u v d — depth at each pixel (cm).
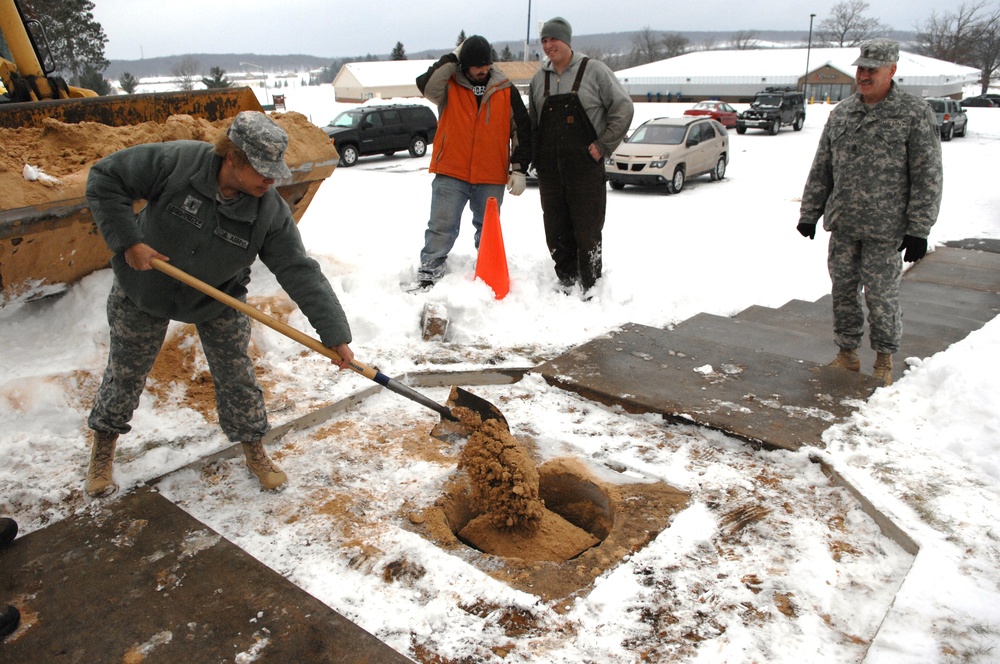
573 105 534
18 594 260
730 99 6006
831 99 5722
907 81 5175
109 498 313
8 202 378
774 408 389
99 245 444
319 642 237
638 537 299
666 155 1491
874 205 406
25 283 425
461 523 334
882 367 437
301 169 532
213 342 304
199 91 549
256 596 257
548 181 563
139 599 256
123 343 295
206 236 273
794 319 593
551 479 354
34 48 536
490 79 563
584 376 435
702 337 526
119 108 505
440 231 587
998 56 7019
